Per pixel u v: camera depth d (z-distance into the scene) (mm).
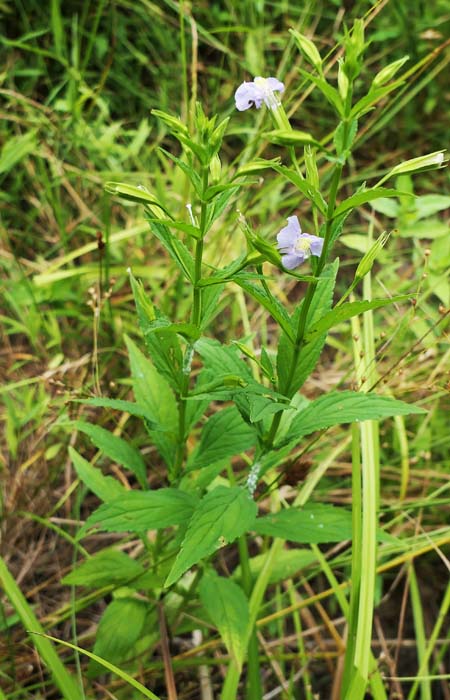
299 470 477
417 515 655
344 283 866
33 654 545
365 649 428
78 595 606
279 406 374
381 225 916
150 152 854
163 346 428
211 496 413
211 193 362
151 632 535
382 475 675
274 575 517
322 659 621
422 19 947
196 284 388
